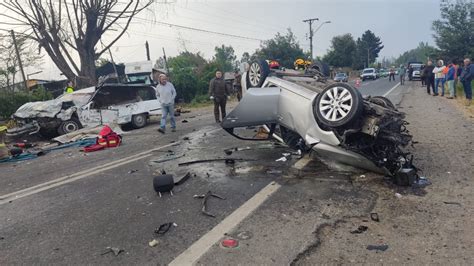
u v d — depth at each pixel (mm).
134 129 12445
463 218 3604
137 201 4574
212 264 2963
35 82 30750
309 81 6492
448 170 5145
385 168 4820
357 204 4102
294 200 4312
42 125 11438
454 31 43156
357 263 2902
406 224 3549
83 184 5539
